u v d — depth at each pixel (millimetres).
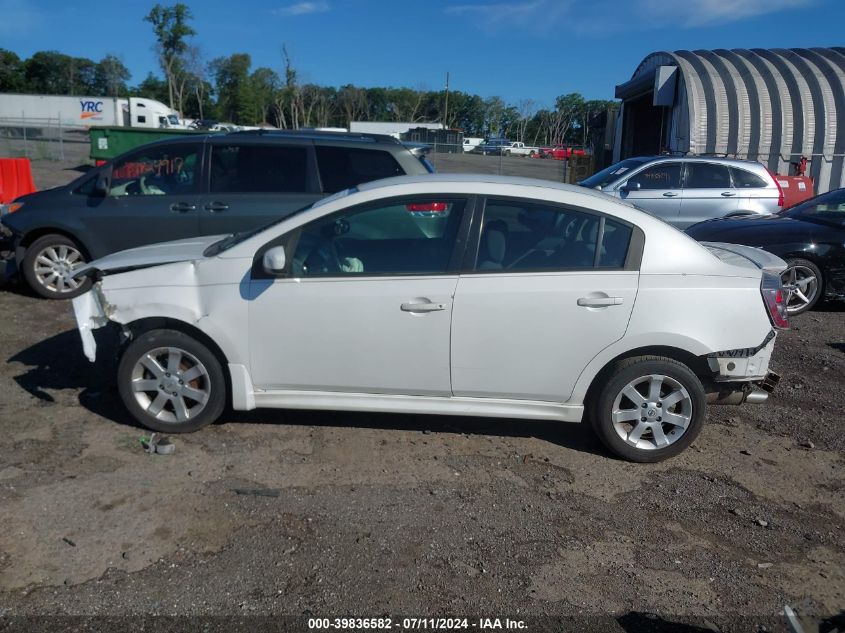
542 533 3926
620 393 4680
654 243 4621
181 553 3604
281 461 4602
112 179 7938
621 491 4430
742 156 20031
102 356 6344
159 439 4812
